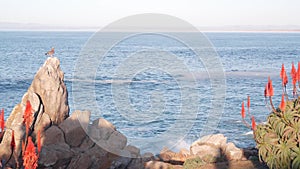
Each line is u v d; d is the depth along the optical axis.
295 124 6.40
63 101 10.95
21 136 9.27
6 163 8.72
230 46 101.38
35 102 10.13
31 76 38.72
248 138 14.83
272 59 63.16
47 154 9.24
